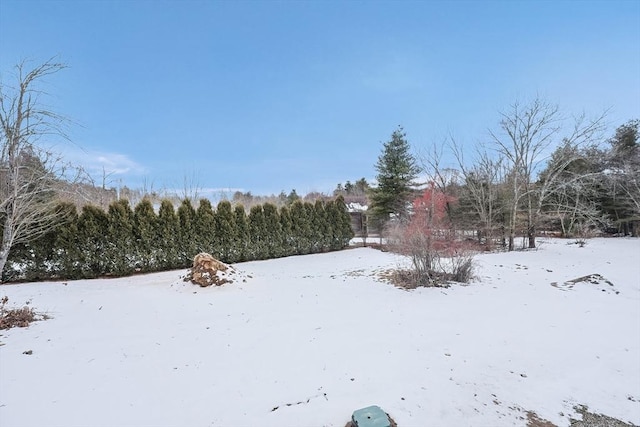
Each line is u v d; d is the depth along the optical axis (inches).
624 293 284.2
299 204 565.3
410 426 100.3
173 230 410.3
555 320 214.7
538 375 143.9
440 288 280.1
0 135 219.9
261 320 200.1
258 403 108.8
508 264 392.5
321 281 318.7
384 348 158.7
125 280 337.1
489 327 196.4
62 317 200.5
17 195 230.2
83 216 348.5
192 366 135.8
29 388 114.9
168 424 96.8
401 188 719.7
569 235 699.4
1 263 230.5
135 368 132.8
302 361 142.1
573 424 113.8
